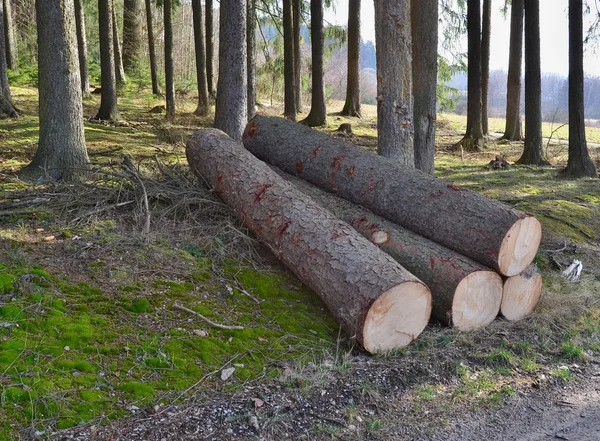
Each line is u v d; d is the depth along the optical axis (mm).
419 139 9781
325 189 7051
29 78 26062
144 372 4258
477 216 5633
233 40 11867
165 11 19219
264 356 4719
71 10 8211
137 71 30859
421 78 9664
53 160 8180
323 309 5582
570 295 6402
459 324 5449
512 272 5578
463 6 21344
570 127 13008
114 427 3729
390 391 4480
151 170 8625
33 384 3879
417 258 5590
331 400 4273
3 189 7449
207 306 5234
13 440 3479
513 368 5008
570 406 4465
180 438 3717
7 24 26875
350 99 25188
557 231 8820
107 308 4875
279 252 5828
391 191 6305
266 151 7812
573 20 12703
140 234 6145
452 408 4344
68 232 6035
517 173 13312
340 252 5234
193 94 28641
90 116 18547
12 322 4430
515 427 4141
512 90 20234
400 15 8250
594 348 5504
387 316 4891
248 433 3836
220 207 6898
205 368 4449
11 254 5383
